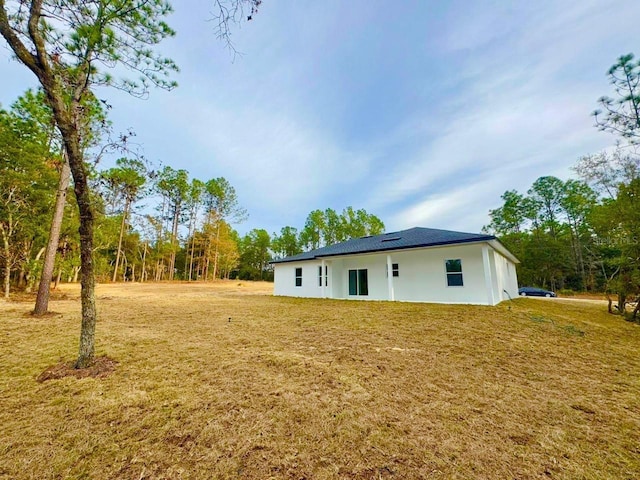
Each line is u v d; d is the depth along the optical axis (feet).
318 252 51.42
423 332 19.94
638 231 29.78
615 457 6.89
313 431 7.84
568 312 31.30
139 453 6.86
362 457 6.75
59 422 8.26
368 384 11.14
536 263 91.86
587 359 14.88
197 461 6.57
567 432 7.98
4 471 6.22
